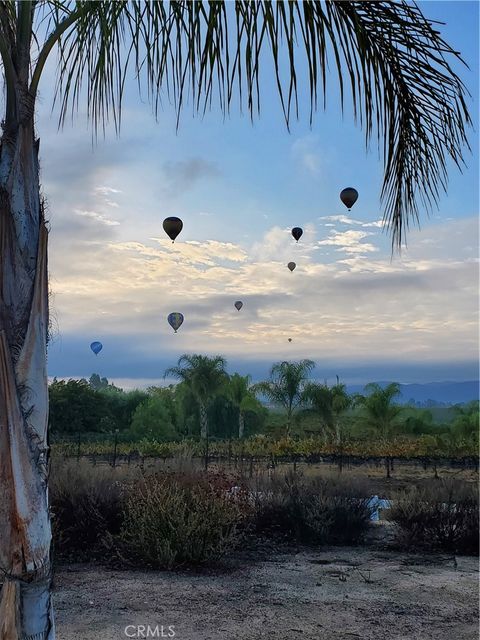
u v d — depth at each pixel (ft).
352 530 28.89
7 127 8.55
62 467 29.43
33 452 8.02
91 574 21.80
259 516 29.30
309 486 31.40
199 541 23.29
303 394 116.37
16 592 7.68
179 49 7.88
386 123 10.46
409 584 21.22
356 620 17.03
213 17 7.68
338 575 22.49
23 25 8.77
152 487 25.80
